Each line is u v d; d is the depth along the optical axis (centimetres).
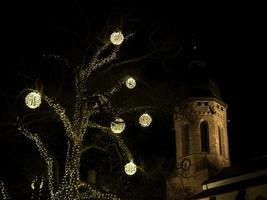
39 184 1631
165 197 2331
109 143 1756
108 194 1691
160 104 1827
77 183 1464
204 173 4438
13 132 1855
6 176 2011
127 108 1783
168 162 2503
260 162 4278
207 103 4734
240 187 3975
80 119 1497
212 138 4625
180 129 4762
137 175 2206
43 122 1844
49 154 1609
